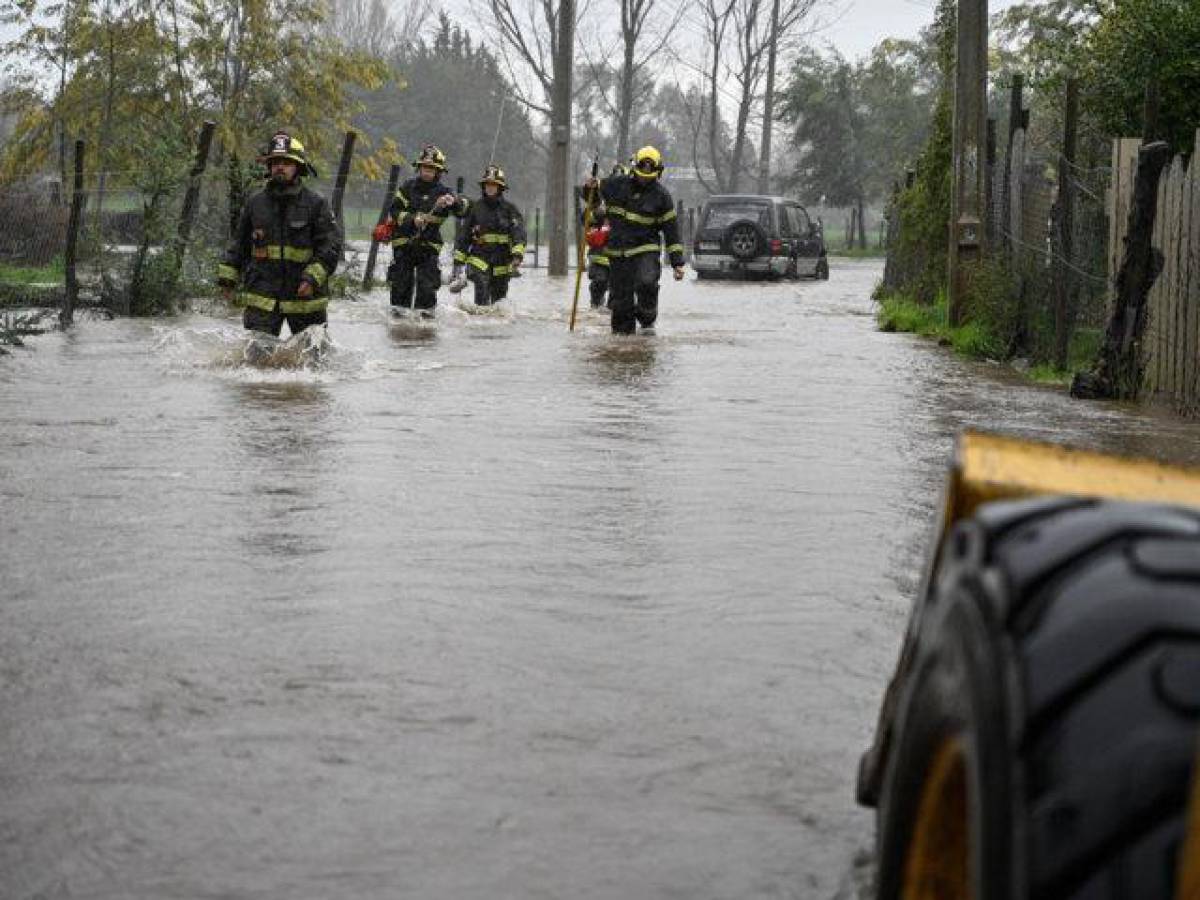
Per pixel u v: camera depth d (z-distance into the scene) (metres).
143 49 34.78
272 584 5.83
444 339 17.14
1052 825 1.89
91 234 19.19
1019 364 15.28
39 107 35.47
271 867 3.34
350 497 7.59
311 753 4.03
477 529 6.89
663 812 3.67
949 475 2.73
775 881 3.30
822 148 80.50
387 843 3.47
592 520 7.14
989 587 2.17
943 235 22.23
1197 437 10.63
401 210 20.53
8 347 14.50
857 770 3.92
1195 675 1.87
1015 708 1.98
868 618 5.51
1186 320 12.70
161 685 4.58
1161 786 1.82
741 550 6.59
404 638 5.12
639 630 5.29
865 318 22.86
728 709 4.45
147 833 3.50
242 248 14.01
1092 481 2.62
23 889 3.22
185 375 12.74
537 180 118.56
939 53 23.08
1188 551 2.03
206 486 7.83
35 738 4.12
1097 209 15.20
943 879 2.36
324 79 36.50
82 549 6.38
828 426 10.53
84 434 9.53
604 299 26.22
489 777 3.88
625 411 11.10
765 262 38.25
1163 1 17.83
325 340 13.62
